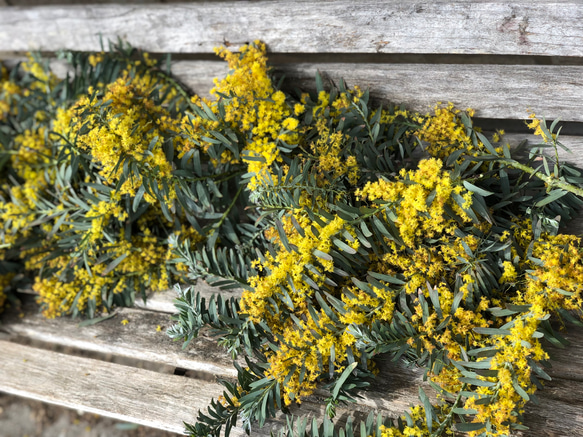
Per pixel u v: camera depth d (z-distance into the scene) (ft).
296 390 1.92
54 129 2.50
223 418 1.95
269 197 1.97
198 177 2.19
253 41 2.37
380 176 1.94
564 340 1.82
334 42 2.27
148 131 2.23
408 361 1.99
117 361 2.97
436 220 1.86
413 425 1.85
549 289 1.79
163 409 2.25
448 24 2.12
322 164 2.02
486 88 2.13
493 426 1.77
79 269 2.37
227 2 2.38
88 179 2.36
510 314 1.84
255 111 2.15
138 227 2.46
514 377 1.73
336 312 1.98
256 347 2.05
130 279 2.44
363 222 1.90
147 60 2.52
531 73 2.07
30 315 2.66
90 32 2.64
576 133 2.28
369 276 1.90
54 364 2.49
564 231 2.09
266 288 1.95
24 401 3.12
